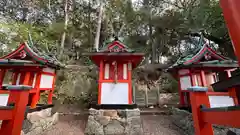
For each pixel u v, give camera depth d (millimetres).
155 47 12719
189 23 8820
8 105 1696
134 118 3799
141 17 12445
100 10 10953
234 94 1953
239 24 715
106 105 3916
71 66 9305
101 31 12516
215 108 1283
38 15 11578
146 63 11969
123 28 12797
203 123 1523
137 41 13336
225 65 3793
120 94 4055
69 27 10852
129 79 4160
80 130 4125
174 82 9492
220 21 7562
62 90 7371
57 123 4754
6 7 10195
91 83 7844
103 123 3744
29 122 3443
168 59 13086
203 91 1626
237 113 982
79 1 12570
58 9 12289
